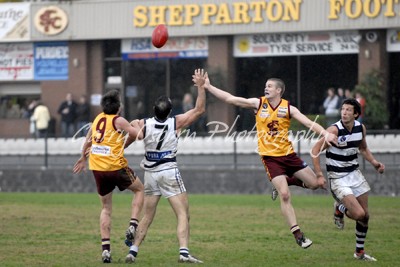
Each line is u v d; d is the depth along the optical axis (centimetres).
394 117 10294
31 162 9144
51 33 11631
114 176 3800
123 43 11581
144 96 11531
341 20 10294
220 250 4250
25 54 11988
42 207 6625
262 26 10669
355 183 3878
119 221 5594
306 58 10712
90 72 11725
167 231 5066
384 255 4062
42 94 11888
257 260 3909
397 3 10056
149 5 11188
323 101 10650
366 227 3909
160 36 3941
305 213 6016
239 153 8356
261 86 10925
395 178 7606
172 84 11369
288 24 10550
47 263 3822
